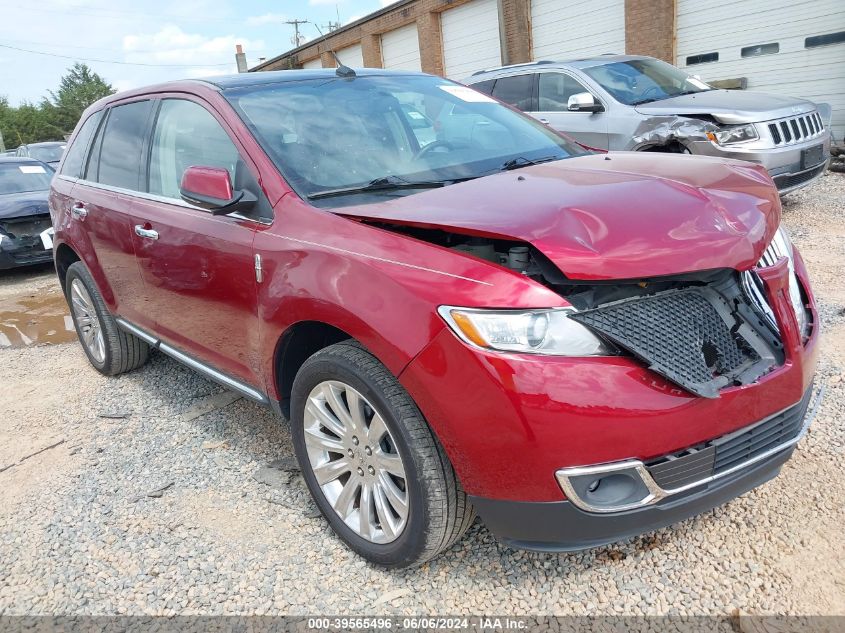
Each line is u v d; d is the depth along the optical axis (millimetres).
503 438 1940
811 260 5570
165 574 2553
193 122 3289
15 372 5062
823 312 4453
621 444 1909
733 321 2164
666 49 12266
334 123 3096
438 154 3117
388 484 2330
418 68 19891
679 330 2047
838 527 2459
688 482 2020
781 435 2234
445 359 1987
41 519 2994
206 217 3027
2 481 3383
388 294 2133
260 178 2791
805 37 10484
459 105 3559
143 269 3566
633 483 1961
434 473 2145
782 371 2162
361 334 2189
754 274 2258
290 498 2965
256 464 3293
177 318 3430
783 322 2229
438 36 18406
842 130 10375
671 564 2371
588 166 2777
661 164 2744
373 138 3074
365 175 2854
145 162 3656
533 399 1885
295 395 2600
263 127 2969
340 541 2652
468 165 3023
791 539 2426
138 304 3820
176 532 2803
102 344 4578
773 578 2264
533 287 1963
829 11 10109
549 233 2021
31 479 3371
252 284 2713
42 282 8609
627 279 1967
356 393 2324
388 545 2367
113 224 3795
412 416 2150
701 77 12109
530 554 2480
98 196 4035
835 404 3279
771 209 2359
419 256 2148
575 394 1881
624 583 2311
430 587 2371
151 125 3664
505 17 15766
